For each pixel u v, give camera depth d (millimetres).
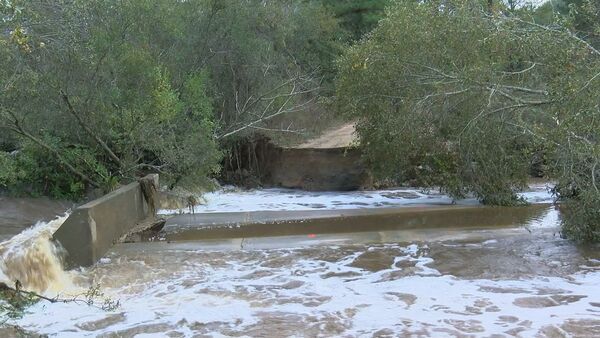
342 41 27984
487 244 9703
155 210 13234
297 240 10281
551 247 9375
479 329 5863
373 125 15859
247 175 21031
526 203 14141
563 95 9758
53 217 13250
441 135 14461
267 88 21562
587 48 10586
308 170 19922
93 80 13070
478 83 11969
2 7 10680
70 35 12766
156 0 15109
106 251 9703
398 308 6598
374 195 17812
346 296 7105
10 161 12906
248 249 9742
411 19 13688
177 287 7672
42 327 6195
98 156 14672
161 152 14469
